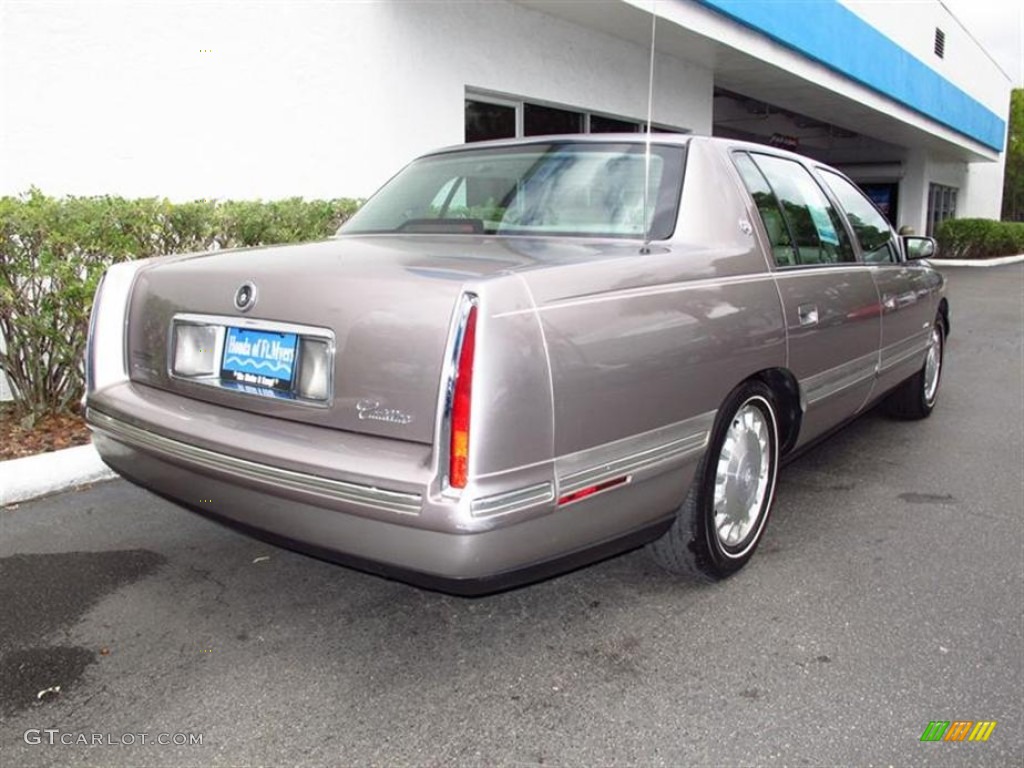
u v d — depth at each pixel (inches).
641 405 106.5
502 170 146.6
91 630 118.5
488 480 89.7
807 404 148.4
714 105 772.6
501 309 92.0
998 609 125.7
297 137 291.0
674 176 133.9
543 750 93.9
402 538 91.6
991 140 1198.9
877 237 193.9
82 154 235.5
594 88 425.1
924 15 821.9
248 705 101.9
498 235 132.9
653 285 111.9
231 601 127.5
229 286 110.1
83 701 102.3
